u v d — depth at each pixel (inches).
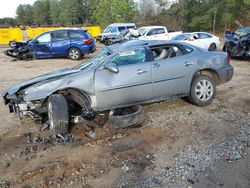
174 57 228.7
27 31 1272.1
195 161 154.5
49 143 183.0
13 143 186.4
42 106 195.9
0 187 138.3
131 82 208.4
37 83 197.8
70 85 193.6
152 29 776.3
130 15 2000.5
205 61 237.5
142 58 217.5
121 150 170.1
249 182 134.6
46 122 206.1
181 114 224.2
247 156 158.2
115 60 209.8
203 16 1721.2
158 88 219.8
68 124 190.9
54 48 603.8
